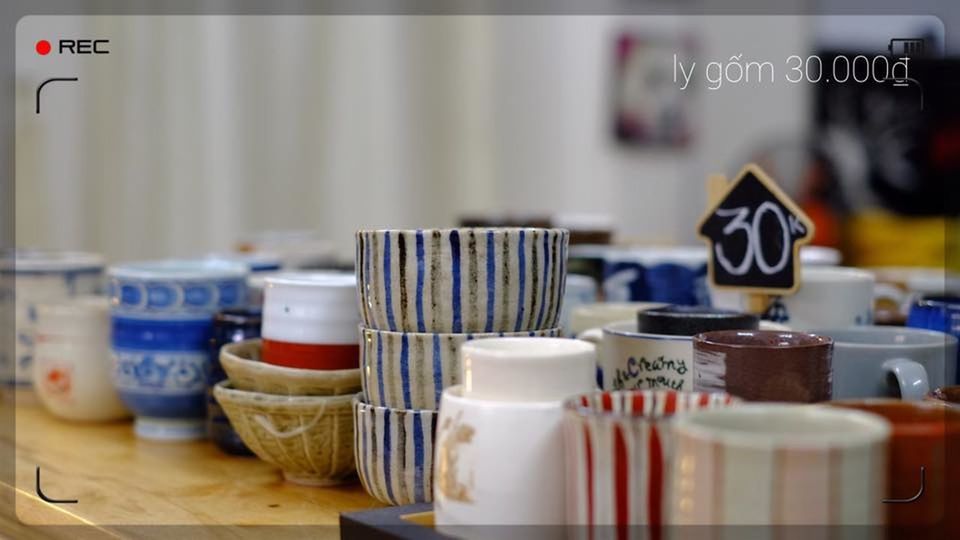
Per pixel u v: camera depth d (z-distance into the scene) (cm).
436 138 326
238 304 132
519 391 75
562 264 92
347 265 180
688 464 60
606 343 98
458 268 87
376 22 305
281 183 284
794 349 80
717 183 116
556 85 349
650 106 358
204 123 265
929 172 240
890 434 66
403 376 89
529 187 345
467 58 329
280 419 102
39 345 143
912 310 114
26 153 233
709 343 83
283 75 283
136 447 128
